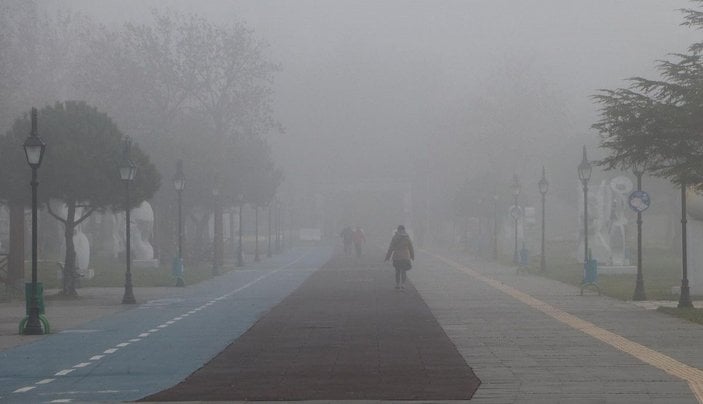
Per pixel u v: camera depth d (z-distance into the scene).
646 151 59.50
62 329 52.34
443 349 40.31
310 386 30.81
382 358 37.62
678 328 48.41
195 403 28.09
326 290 82.38
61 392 30.83
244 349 41.44
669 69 59.19
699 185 59.00
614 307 62.62
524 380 31.47
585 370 33.56
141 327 52.88
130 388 31.48
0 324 55.66
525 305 64.56
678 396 27.77
